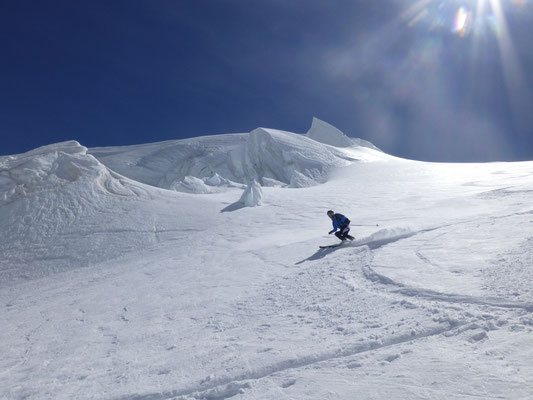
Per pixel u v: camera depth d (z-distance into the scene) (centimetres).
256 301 765
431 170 4847
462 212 1653
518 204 1580
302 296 711
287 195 3359
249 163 7806
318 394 300
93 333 751
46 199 2764
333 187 3934
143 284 1246
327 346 408
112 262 2022
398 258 812
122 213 2712
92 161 3288
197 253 1753
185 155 10450
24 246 2272
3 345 768
